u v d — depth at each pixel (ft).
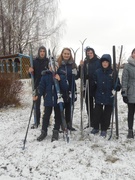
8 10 77.25
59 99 15.47
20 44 79.71
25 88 38.99
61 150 14.42
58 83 15.87
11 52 81.25
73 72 16.24
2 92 27.86
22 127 19.74
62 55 16.63
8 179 11.93
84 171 12.19
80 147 14.78
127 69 15.75
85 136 16.56
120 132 17.48
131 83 15.85
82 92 16.16
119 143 15.35
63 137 16.43
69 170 12.35
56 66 16.02
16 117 23.68
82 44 15.76
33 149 14.93
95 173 11.96
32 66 18.90
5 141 16.72
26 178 11.94
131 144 15.21
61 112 15.58
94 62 17.71
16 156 14.24
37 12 78.95
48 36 78.69
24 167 12.98
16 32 78.69
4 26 78.18
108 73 16.01
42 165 13.02
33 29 79.20
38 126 19.69
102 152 14.15
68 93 16.57
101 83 15.99
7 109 27.68
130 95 15.85
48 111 16.26
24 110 26.94
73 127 18.90
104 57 15.76
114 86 15.53
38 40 78.23
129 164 12.76
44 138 16.51
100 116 16.71
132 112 16.29
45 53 19.19
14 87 28.76
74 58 16.12
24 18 78.64
